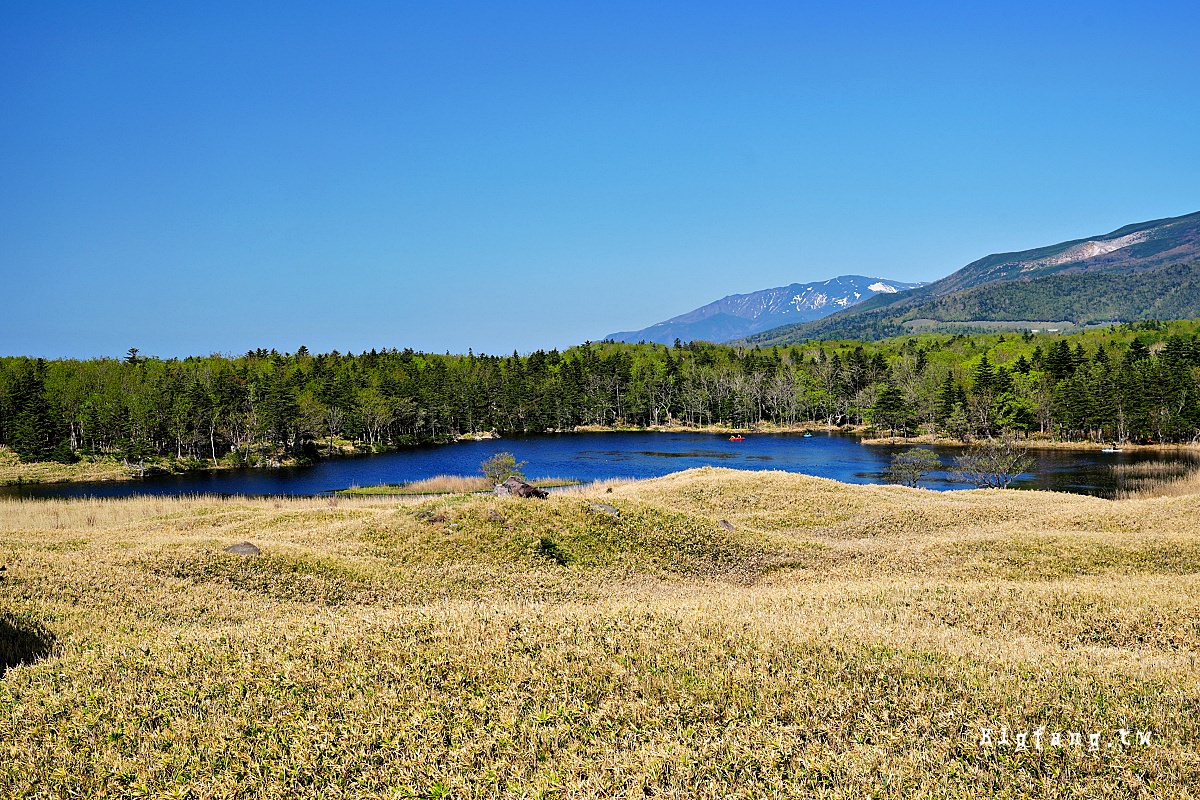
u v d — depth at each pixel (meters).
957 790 7.82
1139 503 36.44
